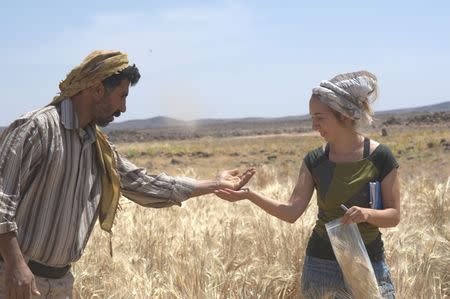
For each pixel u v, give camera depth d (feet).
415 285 17.95
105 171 12.96
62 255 12.23
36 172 11.76
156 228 24.86
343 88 13.47
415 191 34.24
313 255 14.47
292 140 232.73
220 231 24.20
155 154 158.81
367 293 13.43
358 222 13.47
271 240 21.77
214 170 96.32
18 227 11.78
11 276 11.31
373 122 13.85
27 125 11.55
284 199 32.78
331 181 13.91
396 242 21.40
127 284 18.95
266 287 17.37
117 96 12.35
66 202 12.06
